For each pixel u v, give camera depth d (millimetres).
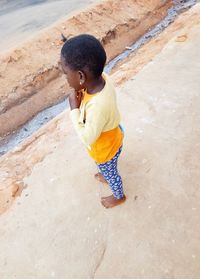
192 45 5641
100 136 2383
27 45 7426
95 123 2141
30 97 6828
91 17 8508
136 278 2635
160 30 8953
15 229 3160
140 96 4520
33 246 2994
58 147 4008
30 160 3967
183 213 2994
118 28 8641
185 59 5281
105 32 8359
